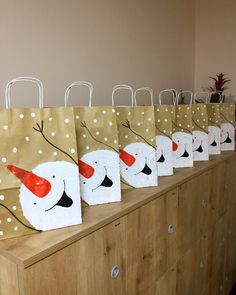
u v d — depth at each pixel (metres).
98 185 1.08
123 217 1.03
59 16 1.52
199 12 2.79
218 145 1.98
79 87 1.66
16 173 0.82
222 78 2.63
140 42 2.11
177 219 1.39
